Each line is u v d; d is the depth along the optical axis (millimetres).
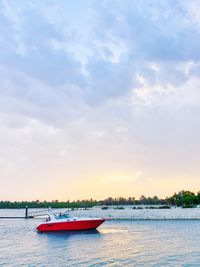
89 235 55719
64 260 34062
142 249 39344
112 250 39438
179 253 35688
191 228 62750
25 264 32562
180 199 137625
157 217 85562
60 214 60688
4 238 57594
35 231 69188
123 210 93125
